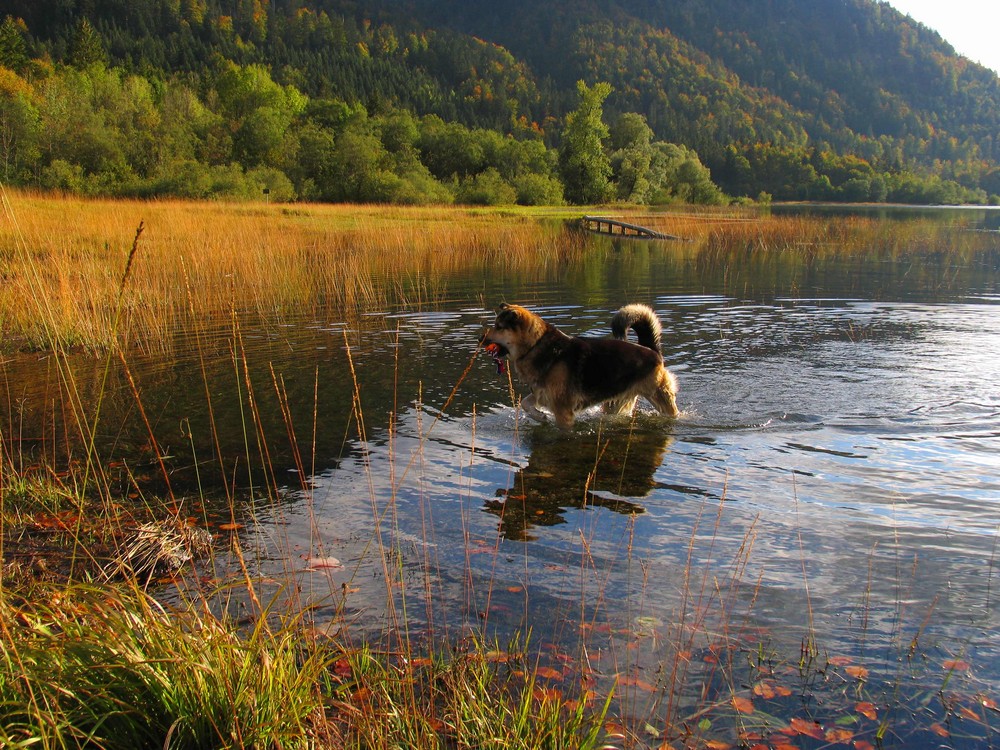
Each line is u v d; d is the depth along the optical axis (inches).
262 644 105.2
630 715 112.2
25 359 347.9
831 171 5093.5
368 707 108.9
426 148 3137.3
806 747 105.3
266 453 228.7
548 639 132.5
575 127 3171.8
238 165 2020.2
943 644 129.6
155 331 398.3
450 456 228.4
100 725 93.0
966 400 280.2
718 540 170.7
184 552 163.5
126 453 230.5
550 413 272.1
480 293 559.2
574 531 176.9
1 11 5664.4
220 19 6323.8
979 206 4065.0
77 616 110.3
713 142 5408.5
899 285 610.2
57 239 626.5
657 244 1052.5
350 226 1073.5
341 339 393.1
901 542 168.4
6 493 191.2
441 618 139.6
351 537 173.9
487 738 101.2
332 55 6279.5
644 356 264.4
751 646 129.6
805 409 272.2
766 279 652.1
